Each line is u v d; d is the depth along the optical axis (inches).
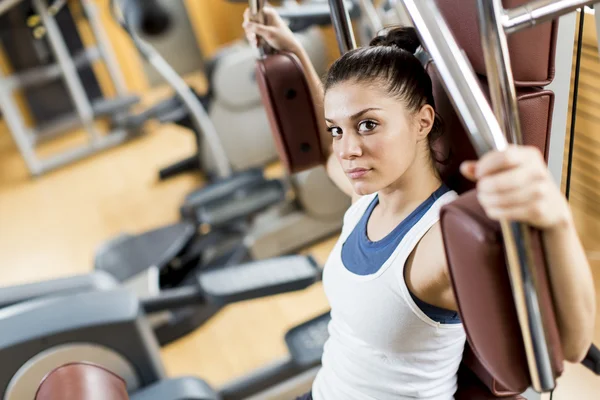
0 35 184.4
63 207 168.1
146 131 204.1
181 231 126.3
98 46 197.0
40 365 71.3
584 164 45.1
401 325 39.6
